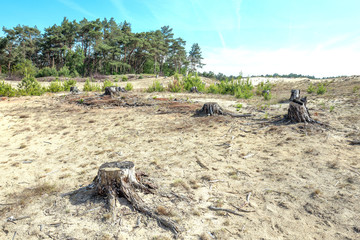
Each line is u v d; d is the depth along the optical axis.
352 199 3.32
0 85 15.95
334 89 17.78
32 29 60.31
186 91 18.58
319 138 6.01
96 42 56.88
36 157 5.89
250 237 2.68
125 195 3.35
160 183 4.04
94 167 5.02
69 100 13.68
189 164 4.94
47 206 3.45
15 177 4.64
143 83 31.72
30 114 10.95
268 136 6.59
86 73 59.31
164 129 7.97
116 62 55.44
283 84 31.75
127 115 10.27
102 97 13.55
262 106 10.79
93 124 9.16
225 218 3.05
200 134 7.18
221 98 13.98
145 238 2.66
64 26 57.69
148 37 59.50
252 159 5.07
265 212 3.18
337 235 2.67
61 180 4.42
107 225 2.88
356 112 8.20
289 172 4.31
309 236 2.68
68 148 6.57
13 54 53.50
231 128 7.51
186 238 2.65
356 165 4.37
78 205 3.38
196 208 3.27
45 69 45.72
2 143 7.18
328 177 4.02
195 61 78.69
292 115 7.54
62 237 2.72
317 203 3.31
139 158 5.44
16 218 3.15
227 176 4.34
